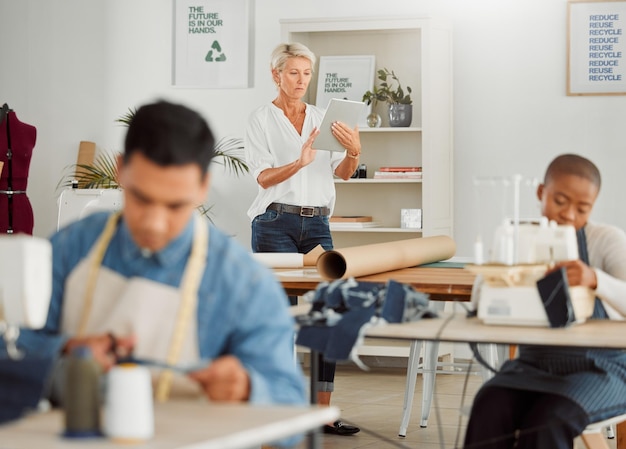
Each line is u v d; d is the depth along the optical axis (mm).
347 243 7070
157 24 7523
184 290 1734
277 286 1807
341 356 2455
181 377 1731
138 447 1348
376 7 7035
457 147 6926
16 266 1602
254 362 1737
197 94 7434
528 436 2529
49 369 1528
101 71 7637
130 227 1683
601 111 6734
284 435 1484
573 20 6742
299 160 4781
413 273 3844
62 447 1354
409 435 4762
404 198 6977
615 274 2752
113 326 1733
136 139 1600
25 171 6844
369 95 6871
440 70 6707
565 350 2701
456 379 6449
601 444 2633
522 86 6824
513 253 2623
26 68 7762
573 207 2787
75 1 7676
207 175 1682
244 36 7324
